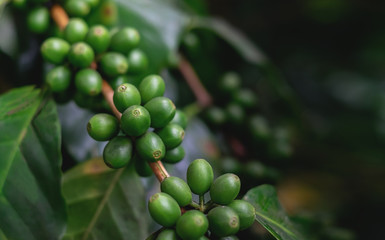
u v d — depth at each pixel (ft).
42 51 1.29
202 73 1.90
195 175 1.11
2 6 1.39
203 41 1.85
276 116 2.12
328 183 2.80
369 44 3.02
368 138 2.79
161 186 1.11
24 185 1.20
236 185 1.09
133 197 1.35
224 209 1.06
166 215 1.06
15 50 1.47
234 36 1.82
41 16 1.39
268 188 1.27
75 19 1.34
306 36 3.12
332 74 2.97
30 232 1.18
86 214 1.32
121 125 1.13
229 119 1.70
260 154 1.71
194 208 1.11
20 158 1.22
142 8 1.55
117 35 1.32
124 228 1.32
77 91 1.31
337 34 3.10
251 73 2.21
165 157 1.19
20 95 1.31
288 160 1.72
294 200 2.64
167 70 1.72
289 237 1.21
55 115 1.27
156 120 1.15
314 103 2.91
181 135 1.17
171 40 1.56
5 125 1.24
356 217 2.77
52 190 1.22
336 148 2.79
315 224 1.59
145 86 1.18
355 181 2.82
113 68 1.29
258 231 1.49
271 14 3.17
